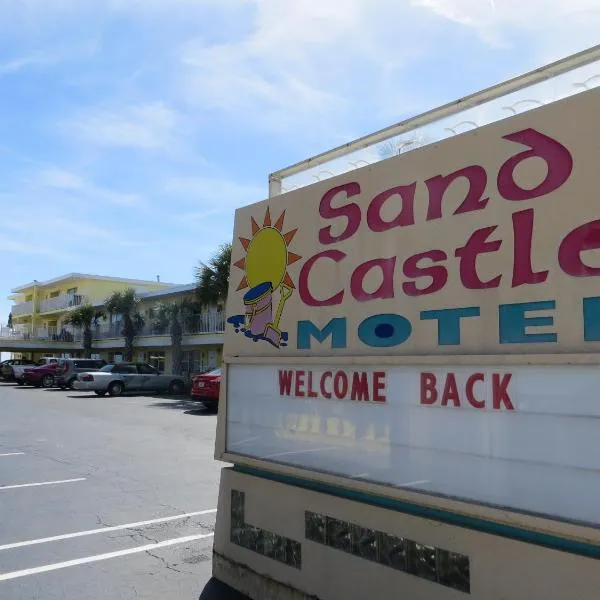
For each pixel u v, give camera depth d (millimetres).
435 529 2822
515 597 2484
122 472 8477
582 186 2387
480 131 2805
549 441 2396
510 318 2580
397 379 3055
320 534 3465
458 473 2717
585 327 2320
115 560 4957
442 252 2918
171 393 26750
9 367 38281
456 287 2826
